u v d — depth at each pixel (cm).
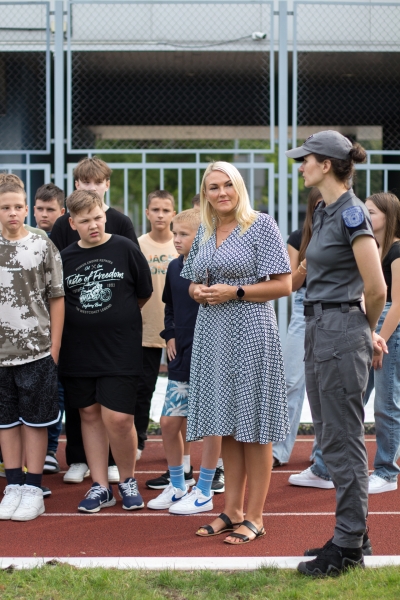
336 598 330
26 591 340
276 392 408
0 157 1008
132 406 473
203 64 1076
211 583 350
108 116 1217
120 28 978
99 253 478
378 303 358
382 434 520
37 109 1030
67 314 477
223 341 410
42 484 542
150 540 420
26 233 472
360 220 353
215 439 470
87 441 488
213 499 500
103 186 538
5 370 470
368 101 1166
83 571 362
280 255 407
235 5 973
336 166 364
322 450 372
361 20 974
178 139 1313
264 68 1032
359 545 363
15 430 476
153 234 623
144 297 491
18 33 967
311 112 1180
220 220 428
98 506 475
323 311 368
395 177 1006
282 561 377
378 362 403
